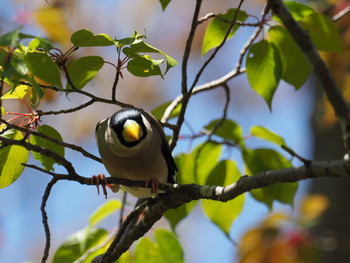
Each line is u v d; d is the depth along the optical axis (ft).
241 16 28.50
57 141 22.68
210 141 30.58
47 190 22.85
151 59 22.70
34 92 23.17
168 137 30.99
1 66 20.29
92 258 29.01
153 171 28.48
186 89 27.50
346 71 39.34
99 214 31.12
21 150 24.84
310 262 37.14
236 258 37.93
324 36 29.71
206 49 29.45
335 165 18.62
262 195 30.60
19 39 19.66
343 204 43.27
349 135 21.30
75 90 23.45
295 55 29.22
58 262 29.22
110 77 56.70
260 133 30.66
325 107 41.83
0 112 21.56
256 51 28.78
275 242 37.63
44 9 40.65
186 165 30.81
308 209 39.68
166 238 30.09
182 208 30.66
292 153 19.34
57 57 22.67
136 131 26.99
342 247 41.37
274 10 25.63
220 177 30.22
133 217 26.94
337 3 40.93
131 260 30.12
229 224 30.83
